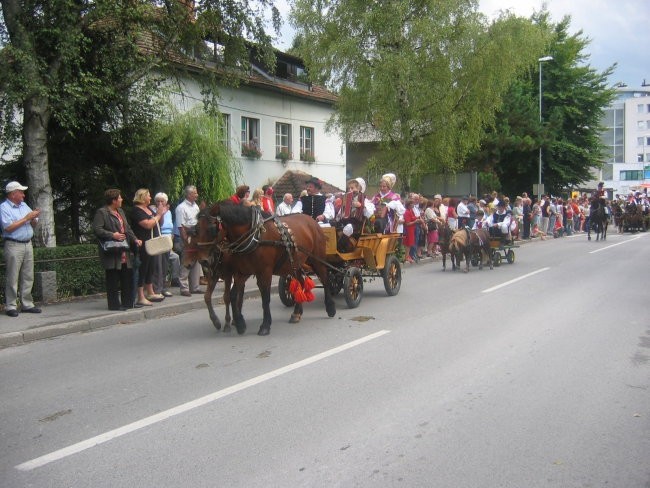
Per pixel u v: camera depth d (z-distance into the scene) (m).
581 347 7.23
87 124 13.02
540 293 11.57
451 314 9.46
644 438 4.48
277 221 8.22
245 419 4.95
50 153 13.16
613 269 15.52
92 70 12.85
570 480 3.82
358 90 20.41
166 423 4.90
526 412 5.03
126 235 9.71
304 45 21.17
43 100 11.69
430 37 19.02
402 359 6.74
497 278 14.00
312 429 4.70
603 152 47.91
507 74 20.83
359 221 10.20
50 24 11.45
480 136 22.95
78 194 13.83
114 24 12.70
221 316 9.80
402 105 20.16
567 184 41.69
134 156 13.81
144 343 7.84
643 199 38.41
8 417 5.14
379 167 21.92
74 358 7.13
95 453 4.34
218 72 15.23
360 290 10.36
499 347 7.25
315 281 13.43
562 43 41.78
